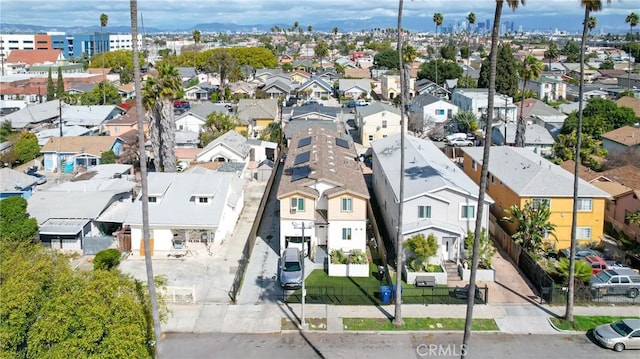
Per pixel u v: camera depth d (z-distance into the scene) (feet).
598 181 174.09
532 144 246.06
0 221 133.18
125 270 133.69
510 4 78.02
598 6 104.78
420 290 122.01
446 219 136.98
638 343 100.01
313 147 190.90
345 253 140.15
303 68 627.87
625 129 246.47
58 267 85.87
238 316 111.96
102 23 432.66
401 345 102.01
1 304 76.07
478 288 120.78
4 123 277.03
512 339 104.17
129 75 484.74
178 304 116.78
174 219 145.38
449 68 467.11
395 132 292.20
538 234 137.80
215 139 242.58
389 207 155.43
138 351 79.97
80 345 75.92
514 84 366.22
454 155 238.27
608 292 118.83
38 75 489.67
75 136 250.78
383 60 604.90
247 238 155.74
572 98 406.41
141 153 81.61
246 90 439.63
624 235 154.71
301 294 116.98
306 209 141.69
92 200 158.40
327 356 98.27
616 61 654.12
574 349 100.99
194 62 602.03
